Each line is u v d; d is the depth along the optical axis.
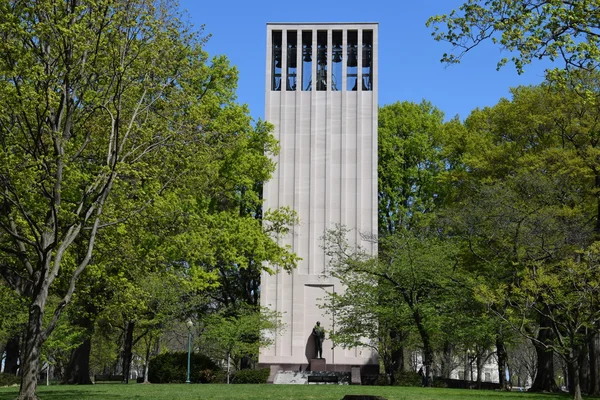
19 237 18.39
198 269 38.78
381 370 60.66
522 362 70.00
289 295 52.53
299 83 55.41
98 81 21.00
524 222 31.30
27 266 19.72
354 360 51.41
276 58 57.12
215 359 59.00
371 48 56.47
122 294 25.64
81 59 19.55
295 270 52.75
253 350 47.53
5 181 18.25
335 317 51.56
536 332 39.22
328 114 54.91
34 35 18.67
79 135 23.16
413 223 53.03
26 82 19.80
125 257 23.70
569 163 31.98
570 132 34.03
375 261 40.25
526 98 38.09
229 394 22.91
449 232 39.59
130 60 20.55
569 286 25.67
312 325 52.06
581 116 32.88
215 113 39.28
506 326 34.31
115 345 66.69
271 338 51.47
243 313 48.50
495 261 33.16
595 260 25.19
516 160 37.19
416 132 60.00
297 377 47.78
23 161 18.83
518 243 30.47
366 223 53.19
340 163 54.19
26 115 19.59
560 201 34.41
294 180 53.94
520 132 38.22
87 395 22.66
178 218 24.75
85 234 22.62
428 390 27.59
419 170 58.44
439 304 34.91
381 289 38.72
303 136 54.69
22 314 35.56
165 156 22.67
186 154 22.86
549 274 26.83
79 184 22.72
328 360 51.50
